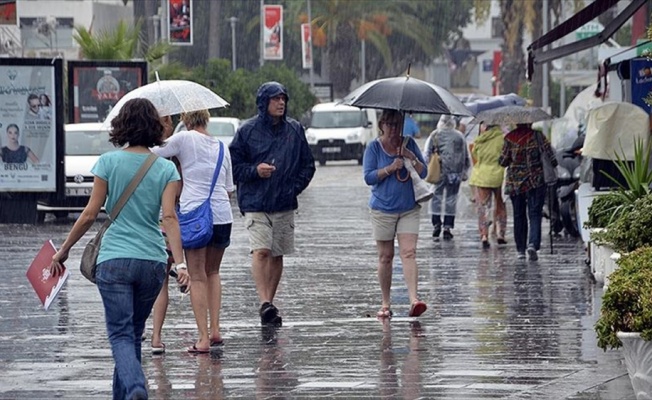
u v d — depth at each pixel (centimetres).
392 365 2547
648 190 3447
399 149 3180
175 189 2055
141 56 10388
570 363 2544
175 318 3222
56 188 6319
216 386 2355
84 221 2022
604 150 4025
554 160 4528
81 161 6594
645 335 1955
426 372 2464
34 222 6359
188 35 10600
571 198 5450
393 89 3173
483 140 5131
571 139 6234
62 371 2517
